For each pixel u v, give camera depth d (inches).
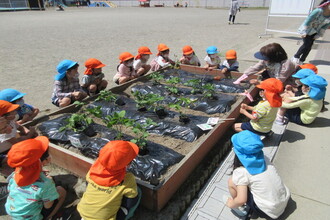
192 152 128.1
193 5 2506.2
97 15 1286.9
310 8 446.6
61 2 2444.6
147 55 267.9
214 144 154.5
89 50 445.4
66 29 742.5
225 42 498.0
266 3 2148.1
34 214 101.7
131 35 608.7
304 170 133.3
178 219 111.4
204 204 114.6
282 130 169.8
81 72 315.3
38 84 276.1
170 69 280.5
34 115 179.9
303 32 282.7
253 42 487.8
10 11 1609.3
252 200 102.7
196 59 295.1
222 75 261.6
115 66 338.3
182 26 783.1
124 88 235.6
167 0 2687.0
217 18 1069.1
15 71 325.4
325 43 448.1
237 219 106.8
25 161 92.3
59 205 112.7
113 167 89.7
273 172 101.9
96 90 227.8
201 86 225.0
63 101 195.3
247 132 102.3
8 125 137.9
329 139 159.2
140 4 2581.2
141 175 119.5
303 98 168.6
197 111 189.9
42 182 99.6
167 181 108.4
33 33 669.9
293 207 111.7
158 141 153.3
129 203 95.9
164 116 177.0
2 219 113.6
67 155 131.0
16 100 159.9
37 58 394.0
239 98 204.4
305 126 175.6
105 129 158.2
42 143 103.8
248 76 222.4
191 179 128.3
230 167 136.7
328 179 126.7
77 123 160.6
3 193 128.3
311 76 166.1
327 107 201.0
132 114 178.7
